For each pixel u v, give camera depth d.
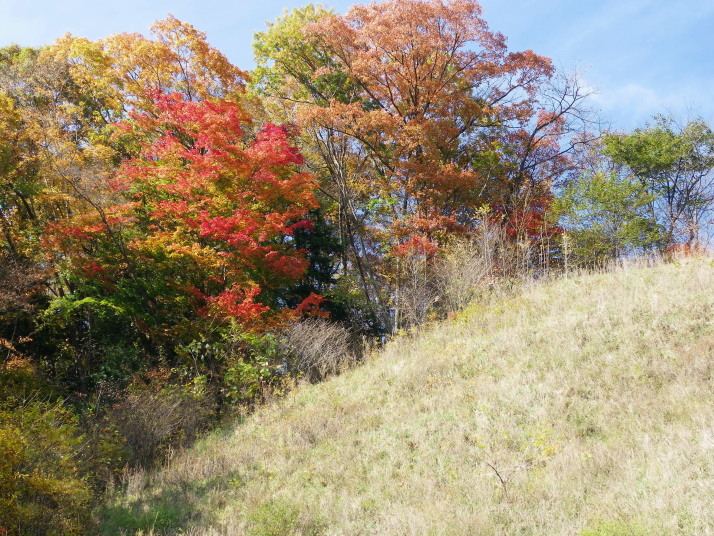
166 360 18.72
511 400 10.48
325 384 14.73
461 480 8.48
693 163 29.72
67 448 9.53
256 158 18.08
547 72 27.09
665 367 9.93
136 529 8.74
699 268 13.62
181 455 12.21
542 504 7.35
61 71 22.03
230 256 18.41
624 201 23.89
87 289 19.30
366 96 28.03
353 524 7.91
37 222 20.67
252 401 15.50
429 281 20.45
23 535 7.83
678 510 6.41
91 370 20.52
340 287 24.03
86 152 21.66
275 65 28.72
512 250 20.55
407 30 24.77
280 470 10.27
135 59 21.78
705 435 7.63
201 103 20.52
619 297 13.28
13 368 16.69
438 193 24.03
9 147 19.03
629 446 8.18
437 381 12.32
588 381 10.34
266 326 17.17
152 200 21.44
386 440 10.46
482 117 28.92
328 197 28.80
